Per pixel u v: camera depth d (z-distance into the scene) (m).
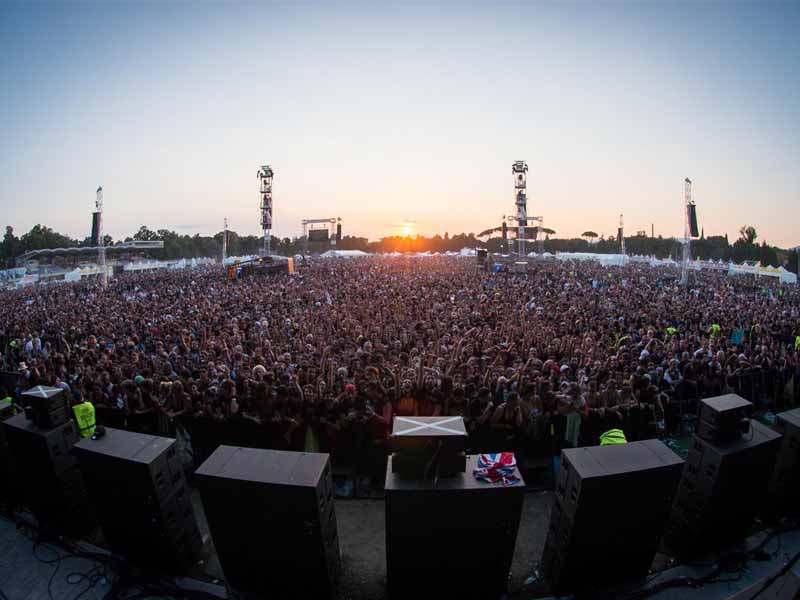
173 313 21.50
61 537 6.22
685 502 5.66
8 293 37.50
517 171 51.97
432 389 7.75
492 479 4.54
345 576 5.44
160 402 8.29
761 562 5.65
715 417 5.33
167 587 5.32
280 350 12.94
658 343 12.76
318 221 61.19
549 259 74.81
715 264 55.78
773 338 15.41
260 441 7.57
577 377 9.66
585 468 4.70
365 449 7.36
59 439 6.05
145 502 5.14
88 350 12.13
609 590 5.14
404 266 56.81
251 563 4.92
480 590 4.83
